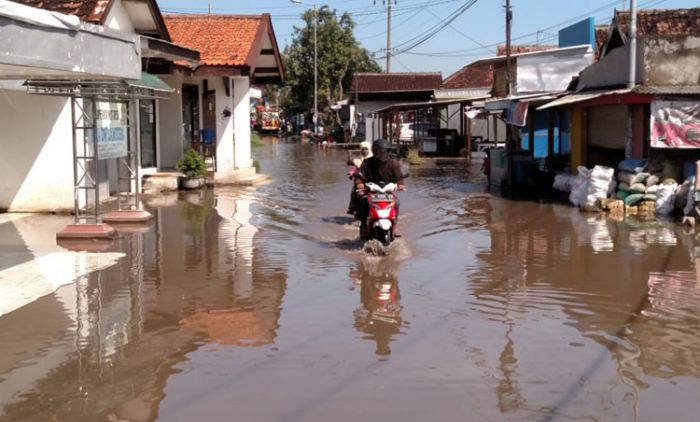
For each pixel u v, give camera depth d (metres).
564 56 24.86
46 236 11.30
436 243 10.88
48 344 6.03
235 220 13.31
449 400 4.83
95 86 11.11
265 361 5.60
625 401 4.81
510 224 12.80
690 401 4.81
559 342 6.05
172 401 4.84
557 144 22.72
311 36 61.53
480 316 6.84
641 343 6.03
